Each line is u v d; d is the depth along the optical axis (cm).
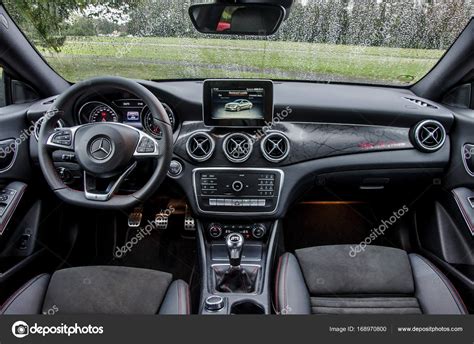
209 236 208
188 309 146
